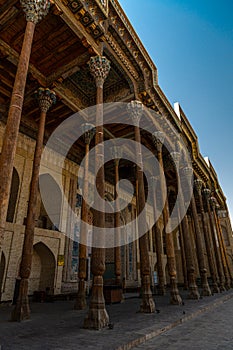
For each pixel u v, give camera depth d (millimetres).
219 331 5246
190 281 11281
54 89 9836
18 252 10781
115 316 6441
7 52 8203
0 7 7027
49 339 4059
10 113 4977
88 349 3477
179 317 6301
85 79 10484
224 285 18031
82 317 6355
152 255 22203
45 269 12852
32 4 5906
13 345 3701
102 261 5438
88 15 7148
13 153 4711
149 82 10586
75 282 13430
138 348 3920
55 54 8578
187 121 15547
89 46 7422
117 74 10352
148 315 6574
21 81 5293
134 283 18625
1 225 4137
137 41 9945
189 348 3949
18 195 11562
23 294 6172
